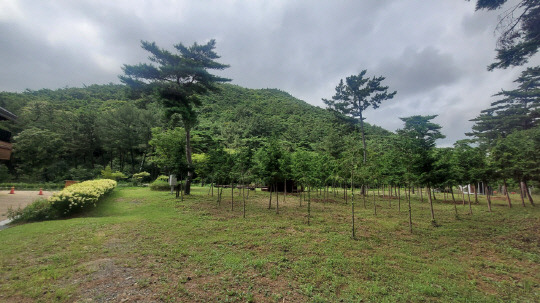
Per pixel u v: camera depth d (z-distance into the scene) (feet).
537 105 90.12
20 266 16.55
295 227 29.22
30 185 92.17
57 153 117.91
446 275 17.95
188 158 56.13
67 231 25.55
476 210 46.80
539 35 29.89
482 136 110.22
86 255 18.80
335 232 27.84
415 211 44.78
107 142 129.39
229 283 14.56
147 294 12.96
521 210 46.55
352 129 102.68
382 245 24.17
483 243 26.00
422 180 31.55
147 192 60.54
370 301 13.34
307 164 36.06
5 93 163.32
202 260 18.19
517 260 21.68
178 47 53.31
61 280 14.56
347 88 87.15
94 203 40.14
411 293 14.55
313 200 55.01
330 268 17.51
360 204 52.75
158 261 17.85
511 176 49.44
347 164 37.88
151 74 50.39
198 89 56.49
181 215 34.45
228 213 36.70
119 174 103.71
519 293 15.60
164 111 52.37
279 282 15.03
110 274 15.46
